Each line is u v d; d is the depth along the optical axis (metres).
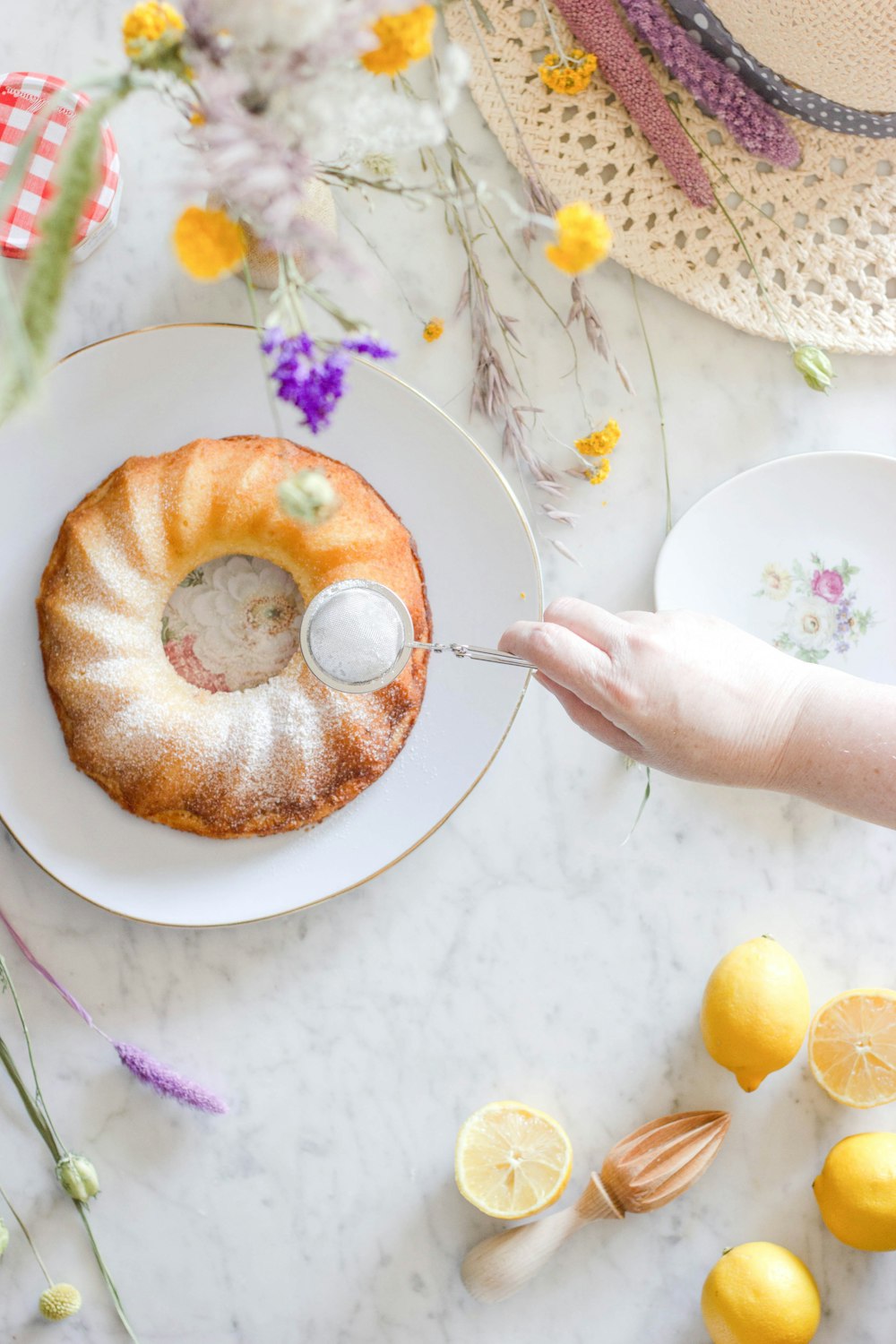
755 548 1.04
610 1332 1.04
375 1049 1.03
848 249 1.02
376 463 0.99
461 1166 1.00
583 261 0.70
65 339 1.00
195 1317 1.02
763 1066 0.98
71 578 0.97
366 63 0.68
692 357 1.04
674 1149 1.00
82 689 0.96
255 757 0.97
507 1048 1.04
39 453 0.97
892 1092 1.02
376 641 0.92
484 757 0.99
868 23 0.86
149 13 0.63
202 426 0.98
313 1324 1.03
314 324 1.01
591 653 0.84
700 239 1.02
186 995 1.02
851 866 1.05
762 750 0.85
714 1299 0.99
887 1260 1.05
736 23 0.91
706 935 1.04
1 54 0.99
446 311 1.02
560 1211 1.02
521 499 1.03
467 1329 1.03
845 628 1.04
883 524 1.03
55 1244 1.01
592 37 0.97
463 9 0.99
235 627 1.00
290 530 0.97
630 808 1.04
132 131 0.99
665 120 0.98
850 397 1.05
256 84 0.65
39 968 0.99
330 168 0.74
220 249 0.69
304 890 0.98
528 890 1.04
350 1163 1.03
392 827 0.99
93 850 0.98
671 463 1.04
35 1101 1.01
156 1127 1.02
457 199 0.92
